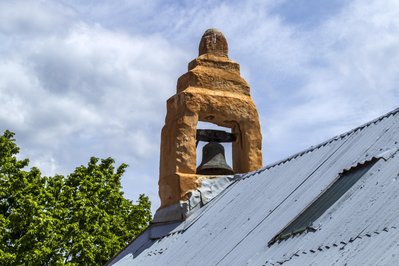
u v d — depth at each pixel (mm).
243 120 15625
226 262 9570
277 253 8445
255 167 15461
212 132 15648
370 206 7777
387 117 10547
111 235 25688
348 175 9445
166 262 11883
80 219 24750
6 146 26250
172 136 15055
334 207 8492
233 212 12062
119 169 29812
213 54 16047
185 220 13938
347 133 11375
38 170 25156
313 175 10719
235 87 15859
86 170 28844
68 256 23422
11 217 22344
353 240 7180
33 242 21953
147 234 14883
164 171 15055
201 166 15172
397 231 6637
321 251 7492
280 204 10547
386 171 8461
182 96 15141
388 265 6000
